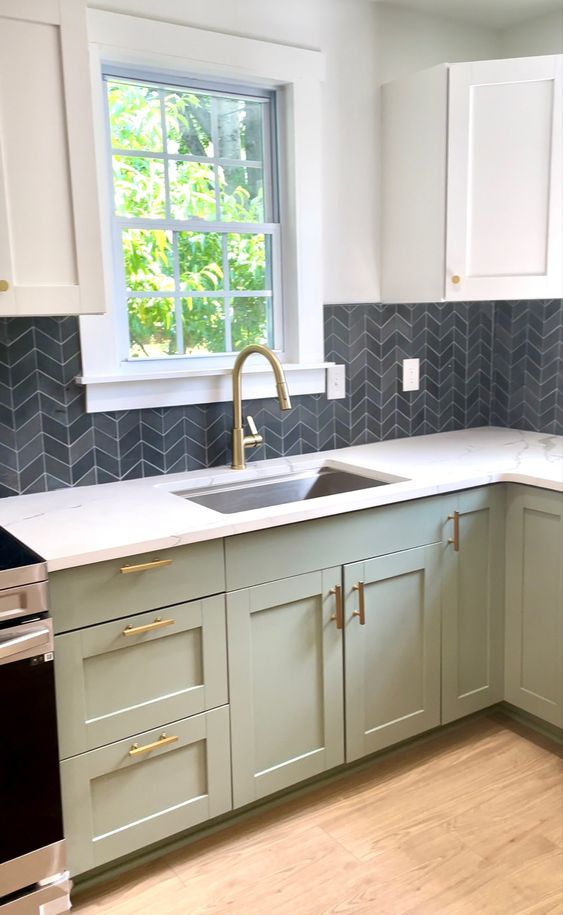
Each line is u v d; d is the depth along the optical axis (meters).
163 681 1.89
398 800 2.22
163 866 1.99
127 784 1.88
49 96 1.83
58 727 1.75
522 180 2.54
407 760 2.41
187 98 2.46
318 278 2.71
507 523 2.48
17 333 2.19
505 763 2.38
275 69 2.50
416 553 2.30
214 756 2.00
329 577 2.13
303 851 2.02
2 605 1.60
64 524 1.93
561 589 2.33
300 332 2.70
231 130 2.56
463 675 2.48
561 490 2.25
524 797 2.21
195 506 2.08
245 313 2.67
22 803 1.69
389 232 2.82
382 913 1.81
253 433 2.55
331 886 1.90
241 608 1.98
